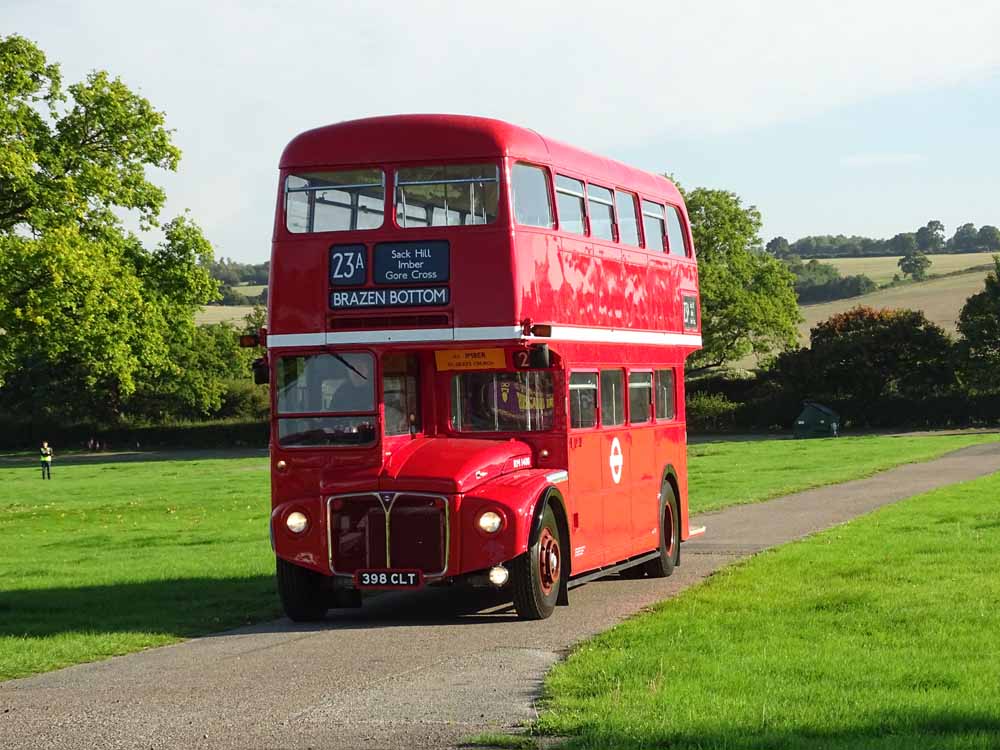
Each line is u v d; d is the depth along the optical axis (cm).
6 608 1719
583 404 1694
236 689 1118
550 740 884
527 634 1395
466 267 1530
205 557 2383
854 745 820
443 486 1467
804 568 1778
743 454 5903
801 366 8869
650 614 1433
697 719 905
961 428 8381
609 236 1833
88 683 1180
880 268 19800
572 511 1630
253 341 1623
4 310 4484
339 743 903
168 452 9350
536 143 1617
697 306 2239
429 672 1166
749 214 9781
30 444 9919
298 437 1557
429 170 1547
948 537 2128
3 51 4938
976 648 1172
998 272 8800
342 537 1505
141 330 5016
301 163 1576
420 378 1619
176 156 5294
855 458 5166
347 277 1555
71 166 5031
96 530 3170
